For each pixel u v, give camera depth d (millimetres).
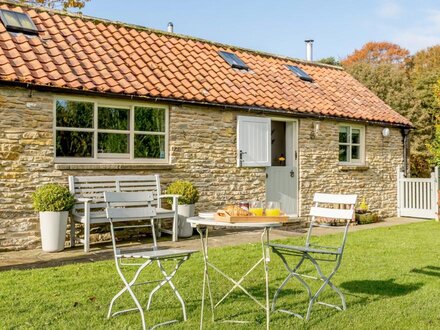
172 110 10703
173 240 9664
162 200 10508
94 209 9500
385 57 38188
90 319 4777
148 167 10234
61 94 9211
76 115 9562
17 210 8648
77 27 11172
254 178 12203
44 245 8453
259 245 9148
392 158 16109
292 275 5422
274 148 13820
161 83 10727
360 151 15250
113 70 10273
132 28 12398
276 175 12781
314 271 7027
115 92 9547
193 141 11031
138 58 11227
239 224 4719
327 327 4684
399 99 27312
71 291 5742
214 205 11359
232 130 11742
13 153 8625
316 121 13586
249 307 5293
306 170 13367
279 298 5676
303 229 11969
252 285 6195
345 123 14438
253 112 12055
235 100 11570
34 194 8586
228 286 6129
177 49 12633
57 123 9312
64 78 9172
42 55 9547
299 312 5184
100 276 6473
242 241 9750
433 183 15172
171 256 4957
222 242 9609
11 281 6148
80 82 9273
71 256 8086
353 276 6758
